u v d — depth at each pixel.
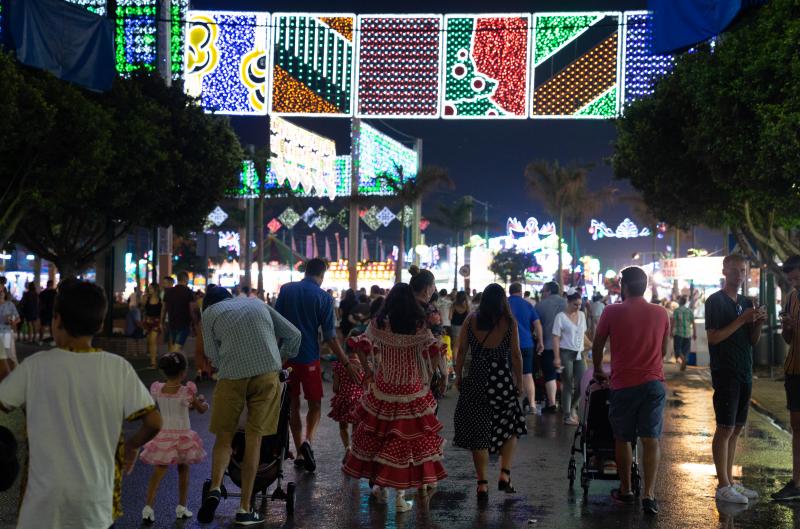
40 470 5.23
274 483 11.92
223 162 41.34
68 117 29.98
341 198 77.38
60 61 22.09
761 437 16.16
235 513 10.32
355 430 10.63
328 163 78.25
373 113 48.41
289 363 12.79
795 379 10.98
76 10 22.48
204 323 9.95
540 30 46.75
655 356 10.47
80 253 40.31
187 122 40.28
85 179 30.97
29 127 27.89
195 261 101.19
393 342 10.41
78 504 5.21
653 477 10.41
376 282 105.31
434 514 10.33
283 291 12.87
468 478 12.54
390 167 82.44
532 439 15.98
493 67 47.34
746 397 11.20
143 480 11.96
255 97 48.91
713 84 25.16
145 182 36.97
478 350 11.34
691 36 18.05
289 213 82.69
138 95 36.22
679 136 31.05
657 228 80.19
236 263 105.19
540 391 21.02
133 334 35.16
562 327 17.97
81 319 5.48
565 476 12.67
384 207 76.00
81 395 5.34
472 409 11.20
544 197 74.44
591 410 11.28
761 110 22.94
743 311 11.08
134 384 5.54
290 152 72.50
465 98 47.81
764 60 22.86
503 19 46.94
